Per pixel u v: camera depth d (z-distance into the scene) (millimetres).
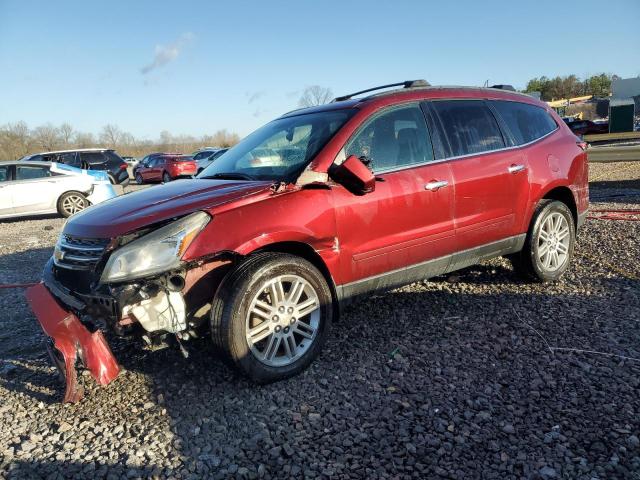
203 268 3246
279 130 4410
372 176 3512
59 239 3650
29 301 3598
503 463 2547
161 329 3105
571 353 3627
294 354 3479
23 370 3859
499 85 5223
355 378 3422
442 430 2820
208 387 3396
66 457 2740
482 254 4586
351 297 3836
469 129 4527
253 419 3002
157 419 3068
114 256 3047
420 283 5281
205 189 3555
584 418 2867
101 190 13875
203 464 2631
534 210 4891
